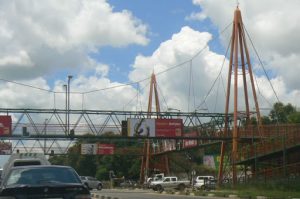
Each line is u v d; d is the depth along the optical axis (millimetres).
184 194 46562
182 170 108125
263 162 59344
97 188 68438
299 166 48781
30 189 11148
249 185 49188
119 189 73688
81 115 62188
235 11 60938
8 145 73688
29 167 12141
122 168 118062
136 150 89250
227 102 62781
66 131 61594
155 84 81625
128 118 62062
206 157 106000
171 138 62312
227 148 77688
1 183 12344
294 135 51812
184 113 64125
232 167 60281
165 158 88062
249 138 61812
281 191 41875
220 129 64562
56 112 61719
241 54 61750
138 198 37969
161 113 63812
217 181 60469
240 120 63938
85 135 62188
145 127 62094
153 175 82375
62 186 11320
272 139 55188
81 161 125062
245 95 62812
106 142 91625
